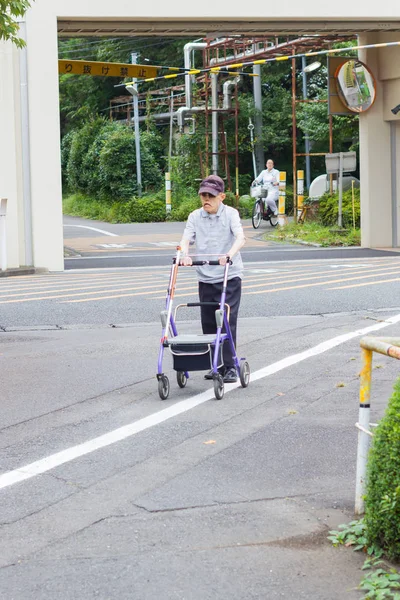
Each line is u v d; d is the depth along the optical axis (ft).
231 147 156.66
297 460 20.84
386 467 14.87
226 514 17.53
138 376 30.50
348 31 70.64
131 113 191.21
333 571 14.84
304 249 78.89
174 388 28.81
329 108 79.00
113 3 63.46
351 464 20.44
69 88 203.92
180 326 39.24
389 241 80.23
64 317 42.88
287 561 15.28
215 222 29.01
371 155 79.20
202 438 22.91
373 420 23.86
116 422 24.75
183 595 14.14
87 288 52.80
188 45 134.31
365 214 79.97
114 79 200.34
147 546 16.11
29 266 64.08
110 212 143.43
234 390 28.25
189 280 55.83
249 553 15.66
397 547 14.85
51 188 64.08
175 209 139.54
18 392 28.63
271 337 36.70
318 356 32.83
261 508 17.81
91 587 14.53
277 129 164.55
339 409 25.40
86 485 19.60
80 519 17.56
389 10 67.72
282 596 14.02
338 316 41.65
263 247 82.23
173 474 20.11
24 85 63.31
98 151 167.94
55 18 62.95
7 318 42.88
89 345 36.17
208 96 149.89
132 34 68.44
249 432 23.31
